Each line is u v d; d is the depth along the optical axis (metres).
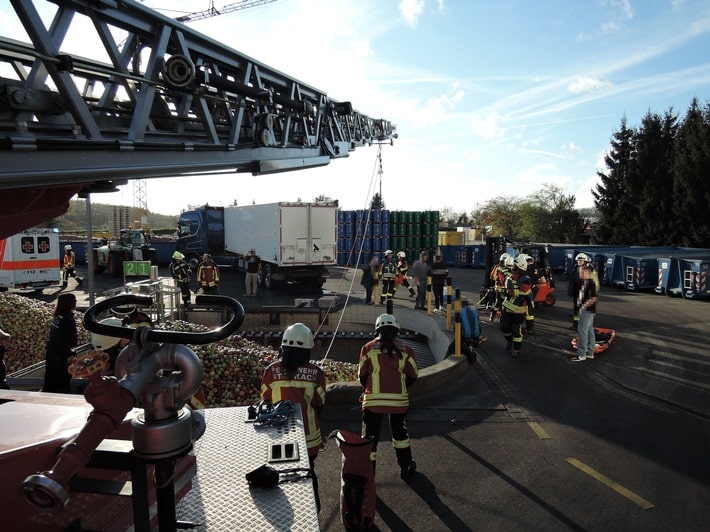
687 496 4.62
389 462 5.35
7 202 3.98
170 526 1.46
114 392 1.30
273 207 20.27
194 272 27.45
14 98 3.97
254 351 7.98
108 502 1.63
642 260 19.42
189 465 1.90
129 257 26.61
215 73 6.56
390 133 15.88
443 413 6.77
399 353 4.87
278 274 20.28
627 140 37.25
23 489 1.16
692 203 29.52
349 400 6.89
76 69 4.63
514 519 4.26
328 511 4.44
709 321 13.35
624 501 4.54
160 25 5.32
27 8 4.03
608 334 11.09
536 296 15.16
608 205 37.62
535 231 46.44
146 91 5.32
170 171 5.93
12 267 19.53
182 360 1.42
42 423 1.68
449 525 4.18
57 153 4.21
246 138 7.78
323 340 14.01
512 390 7.73
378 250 29.78
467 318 9.02
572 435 6.03
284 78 8.19
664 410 6.88
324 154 10.54
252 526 1.69
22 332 9.64
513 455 5.48
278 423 2.56
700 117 29.95
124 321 3.82
